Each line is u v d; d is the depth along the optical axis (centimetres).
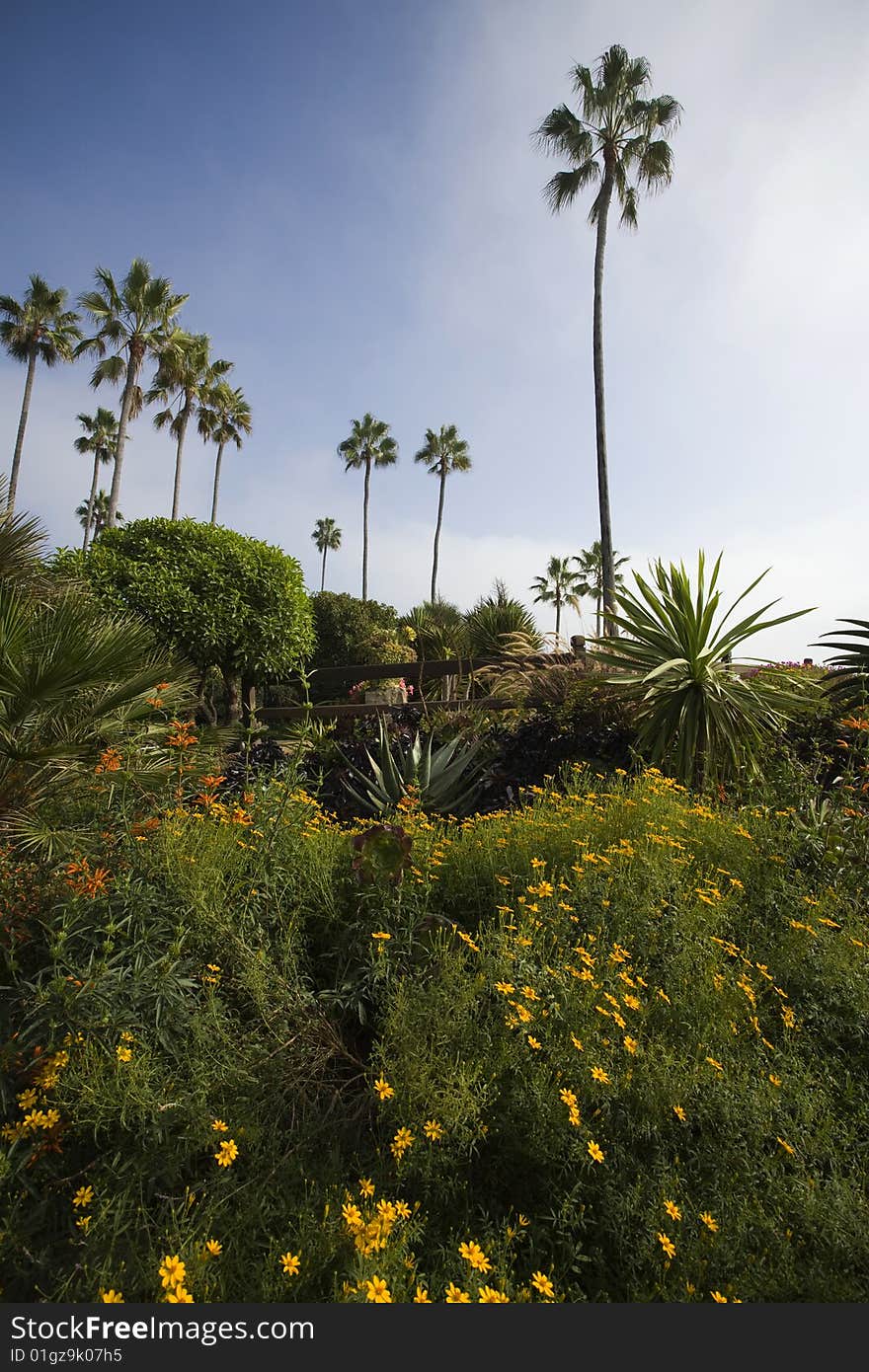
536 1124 154
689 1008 193
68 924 174
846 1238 140
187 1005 171
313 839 243
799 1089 173
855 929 233
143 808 232
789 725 455
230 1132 154
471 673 741
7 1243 130
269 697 1281
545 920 213
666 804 299
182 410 3116
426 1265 142
